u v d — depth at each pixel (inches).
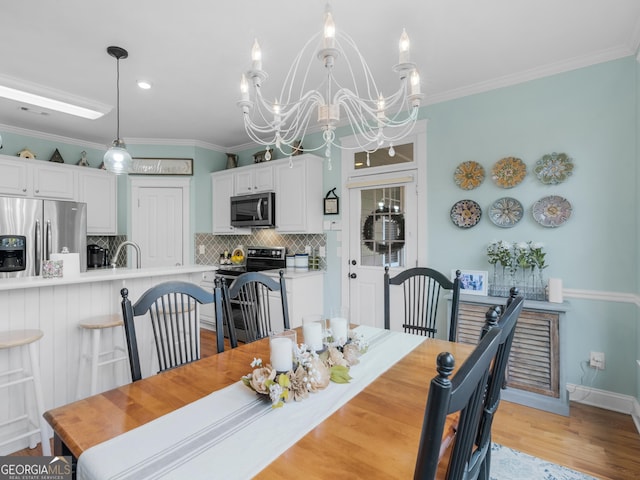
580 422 86.3
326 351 53.7
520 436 80.6
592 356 94.6
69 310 83.6
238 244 189.9
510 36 84.7
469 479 34.8
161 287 57.8
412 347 65.1
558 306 90.4
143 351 96.3
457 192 116.3
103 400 43.8
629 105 90.0
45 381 79.7
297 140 159.6
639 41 83.2
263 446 33.9
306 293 142.5
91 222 169.3
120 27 80.9
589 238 95.0
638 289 87.2
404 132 128.1
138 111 135.3
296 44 87.7
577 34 84.0
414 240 126.0
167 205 178.1
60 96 114.3
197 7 73.6
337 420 38.8
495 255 105.2
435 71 102.2
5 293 74.2
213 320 173.0
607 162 92.8
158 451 33.1
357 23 78.8
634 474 67.7
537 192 102.2
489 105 110.3
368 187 137.9
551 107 100.3
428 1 71.7
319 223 150.6
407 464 31.0
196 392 46.3
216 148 188.1
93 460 31.7
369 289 138.0
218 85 112.1
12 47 89.4
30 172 148.7
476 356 25.8
